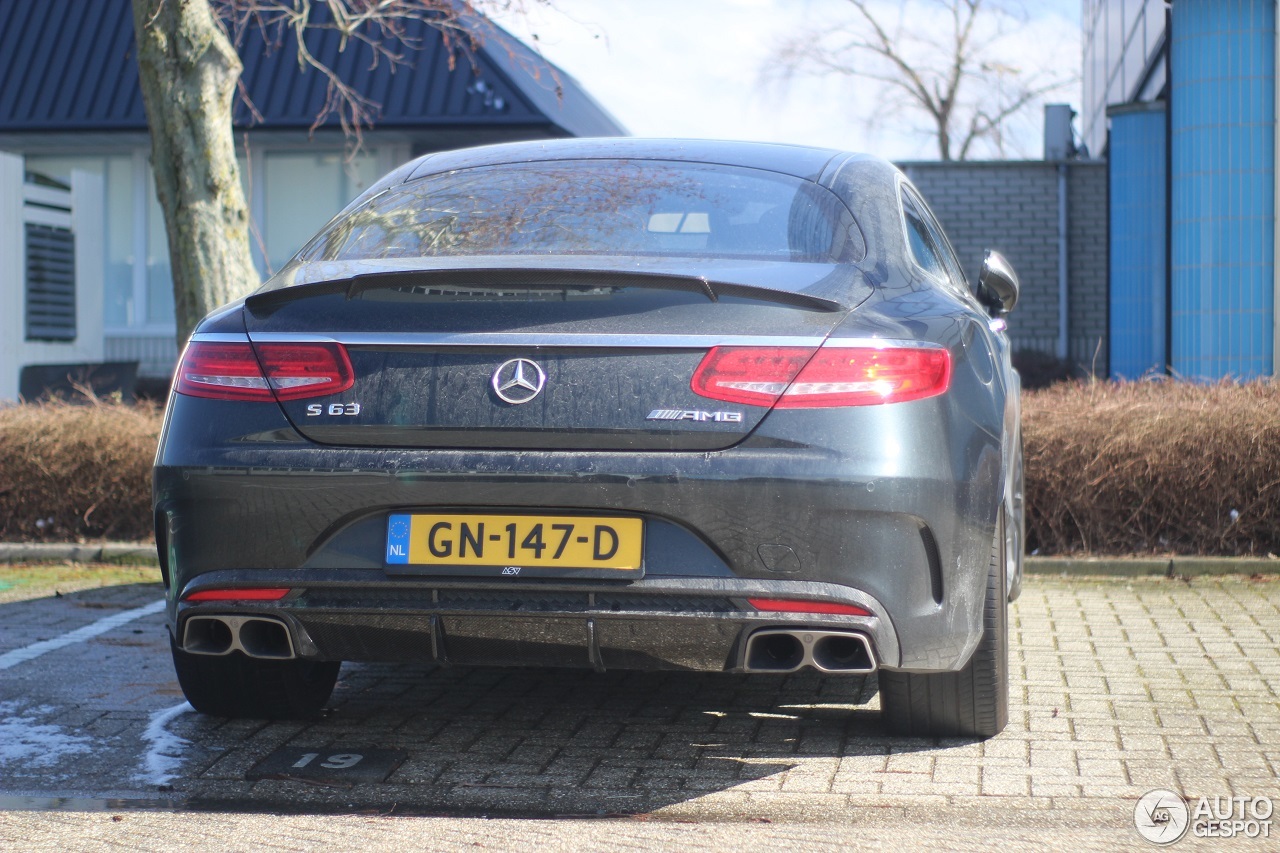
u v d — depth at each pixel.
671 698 4.15
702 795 3.16
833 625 2.87
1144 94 17.16
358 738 3.70
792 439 2.86
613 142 3.95
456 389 2.95
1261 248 9.66
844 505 2.85
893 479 2.88
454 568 2.93
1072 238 18.94
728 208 3.45
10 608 5.76
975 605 3.15
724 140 3.95
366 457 2.95
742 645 2.90
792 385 2.88
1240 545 6.57
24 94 17.73
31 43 18.19
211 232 7.25
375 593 2.97
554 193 3.58
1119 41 20.22
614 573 2.88
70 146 18.47
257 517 3.01
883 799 3.10
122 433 7.29
